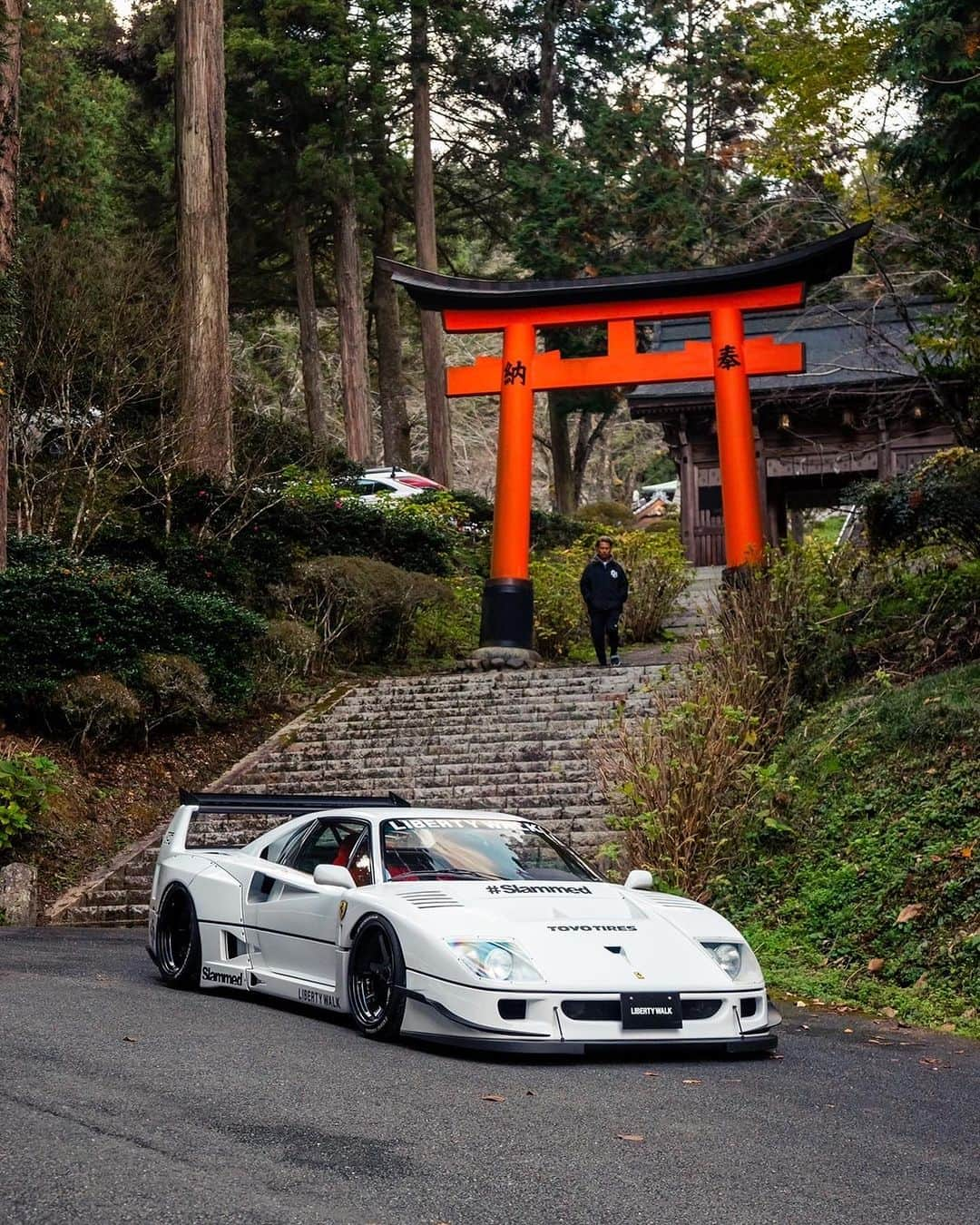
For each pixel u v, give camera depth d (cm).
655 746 1155
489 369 2127
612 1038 621
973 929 884
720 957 679
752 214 3738
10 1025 664
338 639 2198
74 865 1403
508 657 2059
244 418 2852
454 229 5134
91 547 1981
